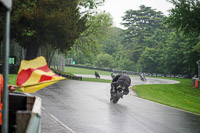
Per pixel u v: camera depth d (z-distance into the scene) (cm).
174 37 10206
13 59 3884
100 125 1259
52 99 1931
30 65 502
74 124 1230
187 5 4028
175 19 4144
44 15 3547
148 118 1577
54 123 1206
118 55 14900
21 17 3516
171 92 4444
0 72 3559
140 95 3123
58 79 481
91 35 6147
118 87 1995
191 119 1744
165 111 1981
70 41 4212
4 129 373
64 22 3762
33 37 3788
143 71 12119
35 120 382
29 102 607
